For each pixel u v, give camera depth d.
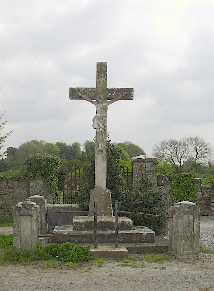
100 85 14.60
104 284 8.93
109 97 14.62
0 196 21.66
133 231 12.84
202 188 25.56
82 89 14.66
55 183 21.92
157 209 16.05
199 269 10.37
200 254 12.30
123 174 18.80
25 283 9.02
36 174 21.75
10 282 9.11
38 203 14.84
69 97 14.66
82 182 18.42
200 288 8.62
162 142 52.28
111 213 14.14
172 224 12.02
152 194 16.31
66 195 21.67
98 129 14.45
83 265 10.69
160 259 11.41
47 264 10.73
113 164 17.02
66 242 12.27
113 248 11.75
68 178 21.83
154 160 18.25
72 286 8.77
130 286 8.78
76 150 56.25
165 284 8.95
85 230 13.05
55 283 9.02
